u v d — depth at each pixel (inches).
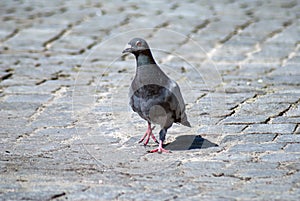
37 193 316.2
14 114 469.7
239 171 349.7
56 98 511.8
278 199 305.9
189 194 313.9
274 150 387.5
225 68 601.3
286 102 494.0
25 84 550.0
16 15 829.2
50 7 884.0
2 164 364.2
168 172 350.3
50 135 422.6
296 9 858.1
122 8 871.1
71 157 378.3
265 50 659.4
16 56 642.2
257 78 566.6
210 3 909.2
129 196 311.9
